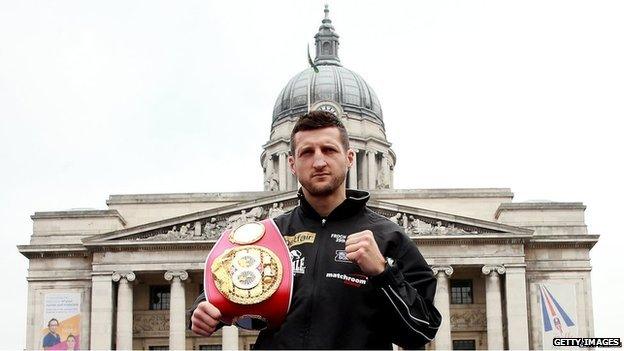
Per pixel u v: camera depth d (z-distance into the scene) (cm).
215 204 11788
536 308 10762
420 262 1243
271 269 1165
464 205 11675
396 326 1177
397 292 1148
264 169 15638
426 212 10550
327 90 15462
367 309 1179
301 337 1167
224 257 1180
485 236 10431
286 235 1247
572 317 10719
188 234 10588
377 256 1144
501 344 10344
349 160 1284
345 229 1238
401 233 1252
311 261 1209
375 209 10631
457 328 11138
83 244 10531
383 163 15300
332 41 16562
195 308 1165
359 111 15388
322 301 1175
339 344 1166
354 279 1187
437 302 10381
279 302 1160
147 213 11788
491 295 10438
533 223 11012
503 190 11681
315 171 1238
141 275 10906
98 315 10469
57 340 10738
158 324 11175
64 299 10838
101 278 10544
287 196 10625
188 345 10938
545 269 10838
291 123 15375
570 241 10819
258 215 10638
